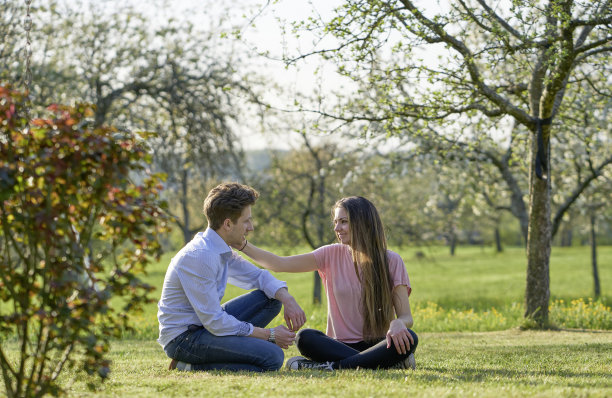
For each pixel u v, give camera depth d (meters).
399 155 13.15
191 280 3.74
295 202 16.69
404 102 8.19
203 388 2.93
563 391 2.81
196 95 13.63
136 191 2.49
